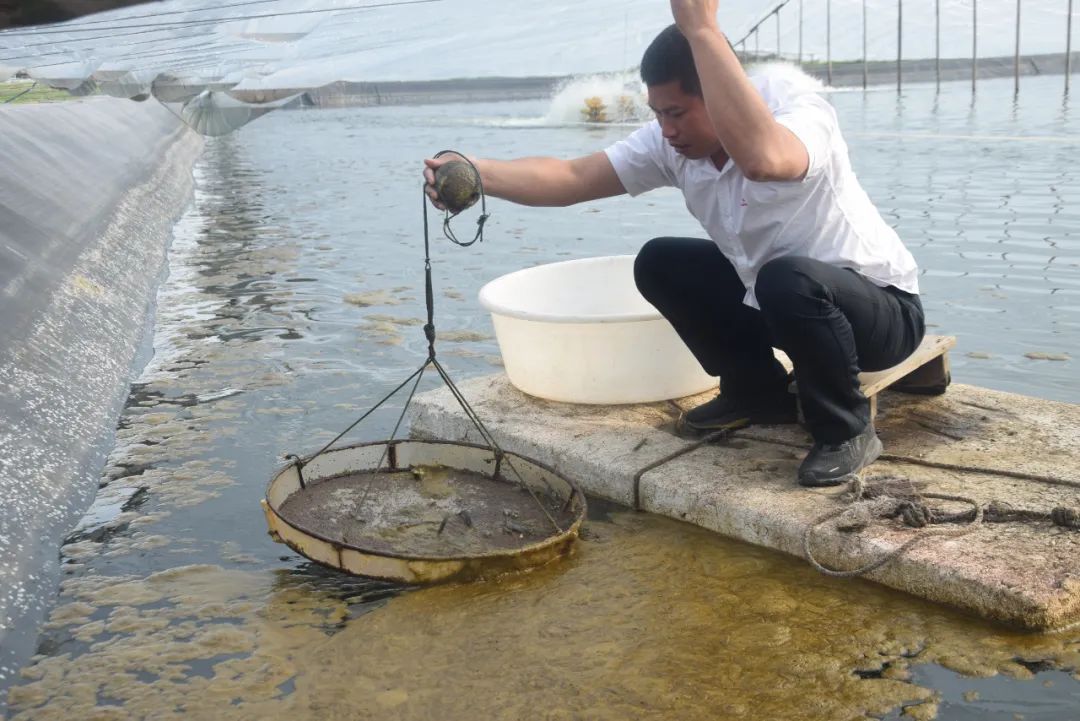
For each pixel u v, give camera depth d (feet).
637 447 11.94
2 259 16.35
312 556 9.92
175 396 15.57
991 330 17.22
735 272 11.56
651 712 7.75
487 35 17.79
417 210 33.32
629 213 30.07
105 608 9.56
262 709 7.95
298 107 86.63
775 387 12.16
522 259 24.64
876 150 40.09
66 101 36.70
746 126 8.98
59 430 12.80
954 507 10.03
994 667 8.15
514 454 11.59
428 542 10.33
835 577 9.64
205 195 39.78
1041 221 25.27
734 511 10.44
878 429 12.03
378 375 16.29
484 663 8.46
